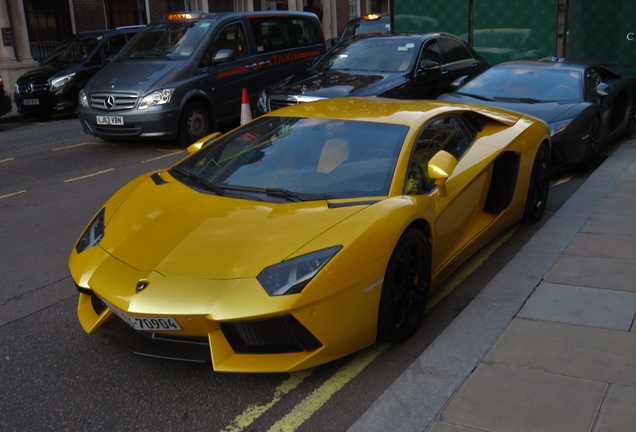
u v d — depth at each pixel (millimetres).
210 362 3115
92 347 3770
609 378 3096
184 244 3332
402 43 9500
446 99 7805
